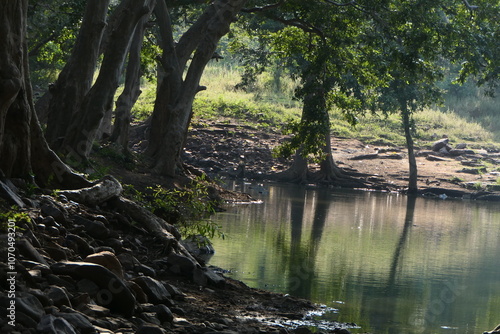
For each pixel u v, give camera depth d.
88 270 9.55
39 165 14.55
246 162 54.34
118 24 22.80
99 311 8.95
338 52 34.22
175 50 32.00
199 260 15.08
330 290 16.27
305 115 34.69
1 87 12.66
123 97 32.03
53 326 7.60
